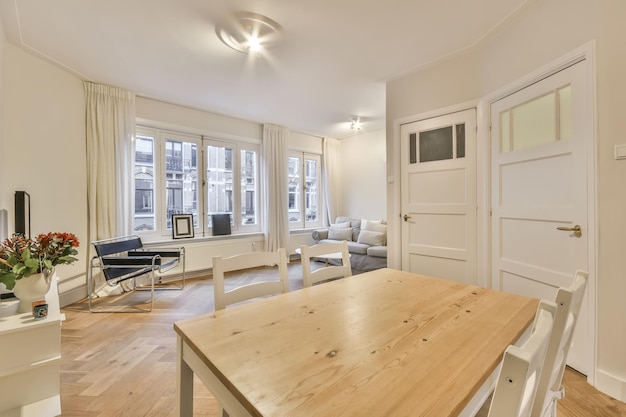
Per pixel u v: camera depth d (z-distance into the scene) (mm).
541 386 749
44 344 1502
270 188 5195
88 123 3420
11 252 1565
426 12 2232
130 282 3777
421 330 957
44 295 1632
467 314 1095
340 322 1025
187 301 3371
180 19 2316
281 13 2240
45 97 2973
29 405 1498
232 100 4082
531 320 1045
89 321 2783
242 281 4266
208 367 791
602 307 1738
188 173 4504
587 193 1811
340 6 2162
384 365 749
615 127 1686
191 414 1016
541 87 2127
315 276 1649
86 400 1654
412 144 3299
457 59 2895
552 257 2076
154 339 2412
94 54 2842
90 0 2105
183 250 3893
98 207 3496
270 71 3193
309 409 589
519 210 2352
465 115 2863
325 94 3842
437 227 3111
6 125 2631
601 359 1738
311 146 6109
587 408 1594
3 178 2562
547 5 2051
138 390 1747
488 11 2225
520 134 2357
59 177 3113
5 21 2346
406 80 3301
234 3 2135
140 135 4035
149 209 4125
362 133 5984
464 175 2898
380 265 4242
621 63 1662
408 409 587
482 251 2744
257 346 854
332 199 6328
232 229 4973
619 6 1665
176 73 3234
